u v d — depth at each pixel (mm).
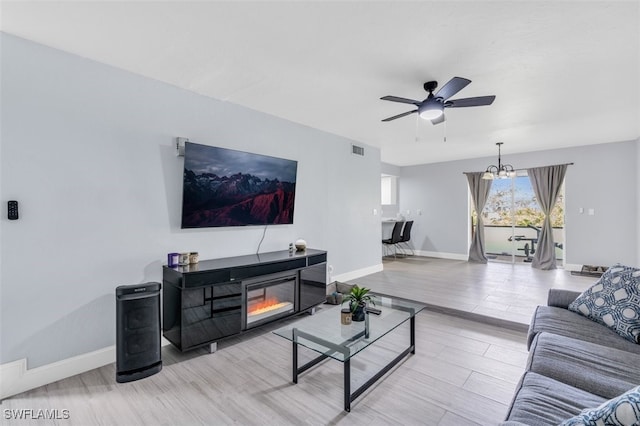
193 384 2217
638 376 1455
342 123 4234
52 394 2098
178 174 2969
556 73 2719
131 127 2666
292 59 2490
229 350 2758
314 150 4469
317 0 1794
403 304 2863
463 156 6777
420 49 2332
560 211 6070
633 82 2896
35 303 2191
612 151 5430
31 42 2191
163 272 2822
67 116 2336
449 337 2992
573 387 1392
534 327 2164
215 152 3098
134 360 2266
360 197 5387
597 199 5578
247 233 3561
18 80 2137
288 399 2039
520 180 6609
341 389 2148
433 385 2180
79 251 2385
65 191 2326
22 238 2145
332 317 2631
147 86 2768
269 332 3168
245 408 1949
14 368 2094
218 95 3213
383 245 7812
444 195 7473
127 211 2637
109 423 1822
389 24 2025
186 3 1817
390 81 2887
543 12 1900
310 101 3404
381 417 1854
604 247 5527
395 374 2324
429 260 7102
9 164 2100
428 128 4512
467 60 2492
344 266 5039
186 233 3025
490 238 7230
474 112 3738
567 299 2500
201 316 2633
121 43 2252
